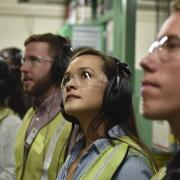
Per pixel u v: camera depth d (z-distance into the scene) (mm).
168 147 1887
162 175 752
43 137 1442
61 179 1112
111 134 1039
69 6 4633
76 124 1173
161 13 3723
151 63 565
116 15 2572
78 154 1128
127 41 2309
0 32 5004
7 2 5000
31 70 1553
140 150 1018
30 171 1432
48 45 1553
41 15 5090
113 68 1067
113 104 1048
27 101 1958
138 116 2076
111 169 956
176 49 556
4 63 1832
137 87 2145
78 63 1069
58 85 1527
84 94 1032
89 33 3283
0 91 1796
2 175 1652
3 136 1686
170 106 547
